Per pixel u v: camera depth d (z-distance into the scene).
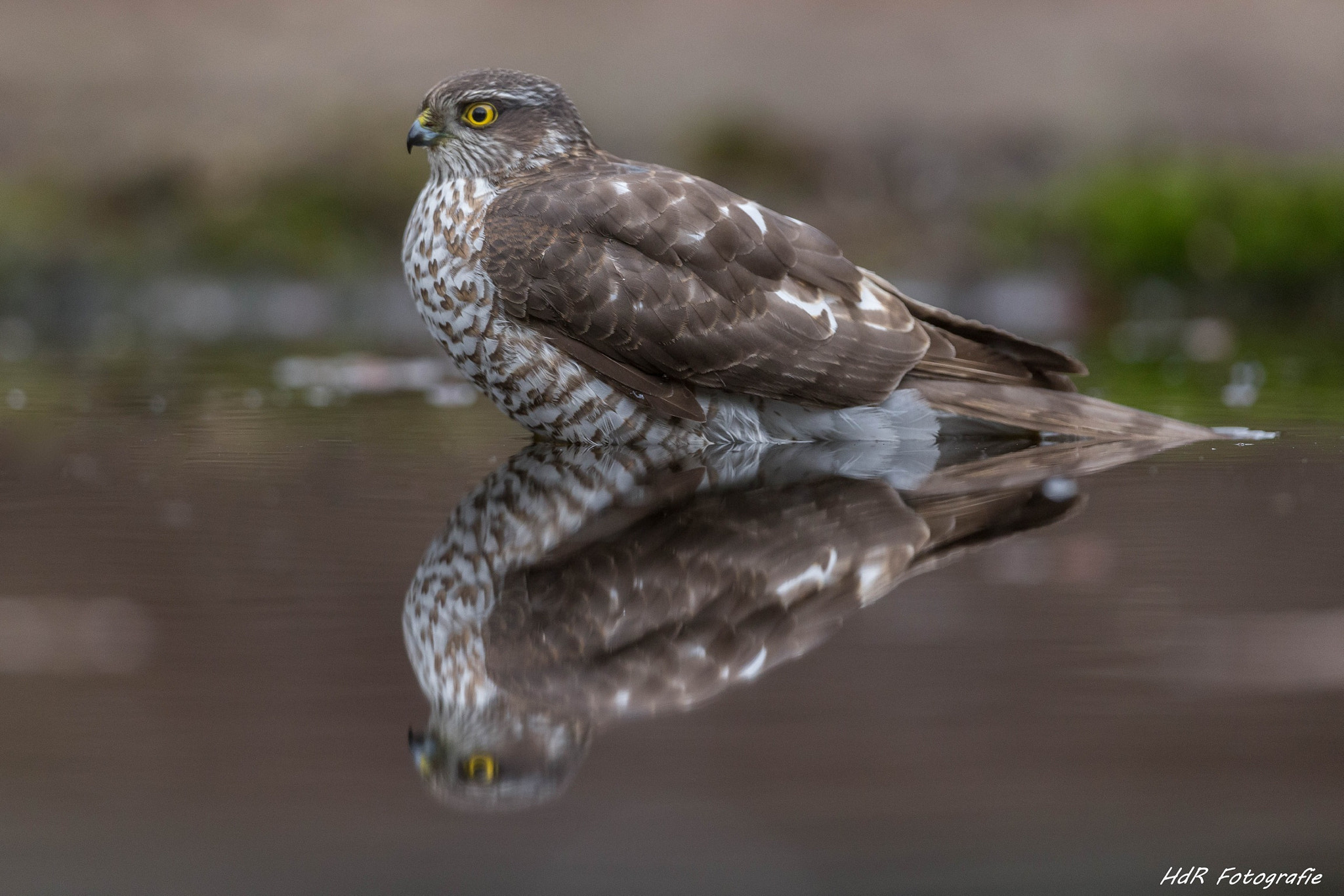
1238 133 25.84
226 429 10.89
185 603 5.99
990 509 7.86
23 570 6.53
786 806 4.09
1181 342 16.91
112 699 4.89
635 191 9.75
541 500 8.12
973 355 10.18
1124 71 27.22
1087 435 10.20
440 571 6.52
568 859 3.77
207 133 22.94
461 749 4.47
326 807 4.10
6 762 4.39
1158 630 5.62
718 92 25.16
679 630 5.67
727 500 8.13
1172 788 4.14
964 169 24.27
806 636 5.60
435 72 25.19
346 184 22.52
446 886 3.60
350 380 13.94
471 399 12.77
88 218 21.80
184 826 3.95
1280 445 10.02
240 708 4.82
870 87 25.95
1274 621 5.73
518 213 9.62
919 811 4.00
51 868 3.73
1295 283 21.75
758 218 9.90
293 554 6.84
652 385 9.70
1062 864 3.77
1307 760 4.36
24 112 23.05
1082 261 22.09
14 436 10.45
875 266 22.11
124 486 8.59
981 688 5.00
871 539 7.16
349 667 5.24
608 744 4.55
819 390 9.82
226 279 21.61
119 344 17.03
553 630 5.65
